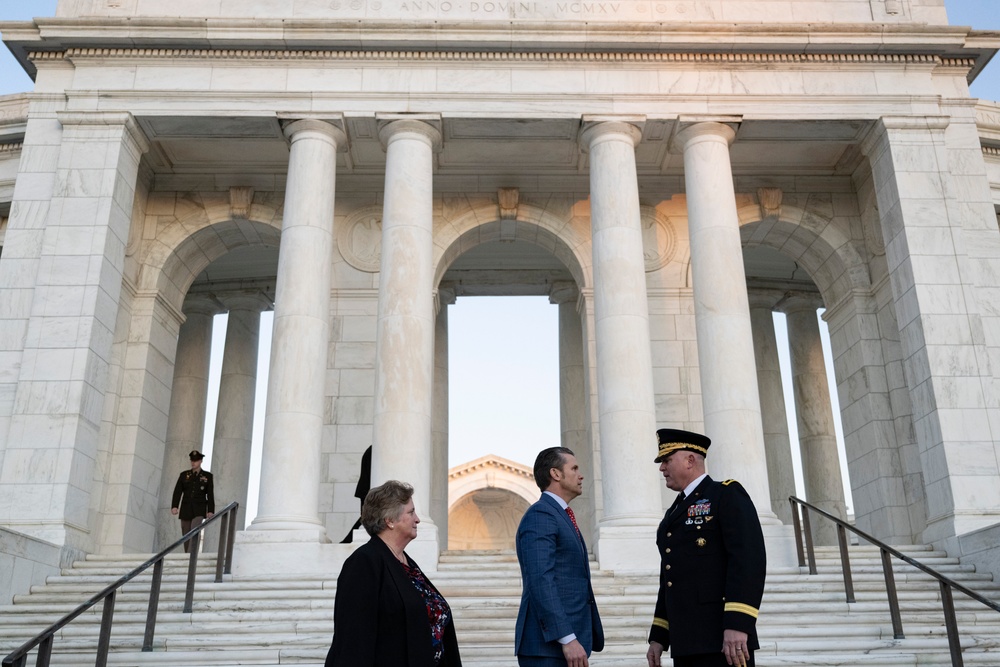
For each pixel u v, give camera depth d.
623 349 23.00
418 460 22.00
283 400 22.30
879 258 28.69
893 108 25.98
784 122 25.92
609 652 15.16
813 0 27.38
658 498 22.00
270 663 14.72
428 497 22.06
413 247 23.89
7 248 24.08
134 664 14.68
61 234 23.91
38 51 25.59
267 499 21.52
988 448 22.84
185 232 29.06
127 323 27.70
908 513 26.88
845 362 29.81
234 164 29.25
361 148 27.62
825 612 17.17
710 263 24.16
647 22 25.48
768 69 26.11
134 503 26.44
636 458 22.02
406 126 25.22
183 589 18.88
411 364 22.75
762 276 37.59
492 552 22.88
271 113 25.09
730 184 25.27
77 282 23.47
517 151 27.86
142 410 27.14
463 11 26.59
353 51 25.59
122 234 25.11
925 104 26.08
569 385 33.72
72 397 22.38
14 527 21.12
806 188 30.20
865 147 27.00
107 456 26.22
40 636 11.28
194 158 28.91
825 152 28.94
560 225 29.17
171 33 25.05
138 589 18.98
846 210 30.03
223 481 34.34
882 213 26.30
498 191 29.28
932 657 14.55
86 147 24.73
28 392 22.39
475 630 16.52
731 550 8.04
